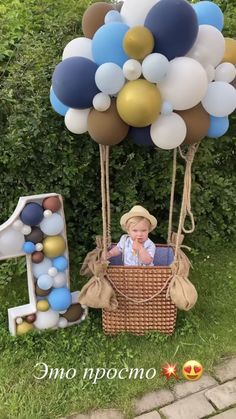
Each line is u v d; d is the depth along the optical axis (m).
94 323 3.28
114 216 3.90
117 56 2.31
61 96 2.38
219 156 4.31
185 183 2.88
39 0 4.12
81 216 3.99
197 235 4.40
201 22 2.46
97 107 2.37
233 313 3.49
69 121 2.56
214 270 4.09
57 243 2.98
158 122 2.41
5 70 3.52
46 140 3.39
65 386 2.82
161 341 3.14
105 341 3.14
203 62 2.40
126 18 2.37
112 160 3.69
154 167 3.86
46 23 3.64
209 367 2.96
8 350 3.04
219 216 4.46
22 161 3.52
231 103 2.47
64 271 3.09
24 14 4.11
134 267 3.00
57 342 3.10
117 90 2.35
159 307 3.11
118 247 3.20
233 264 4.19
